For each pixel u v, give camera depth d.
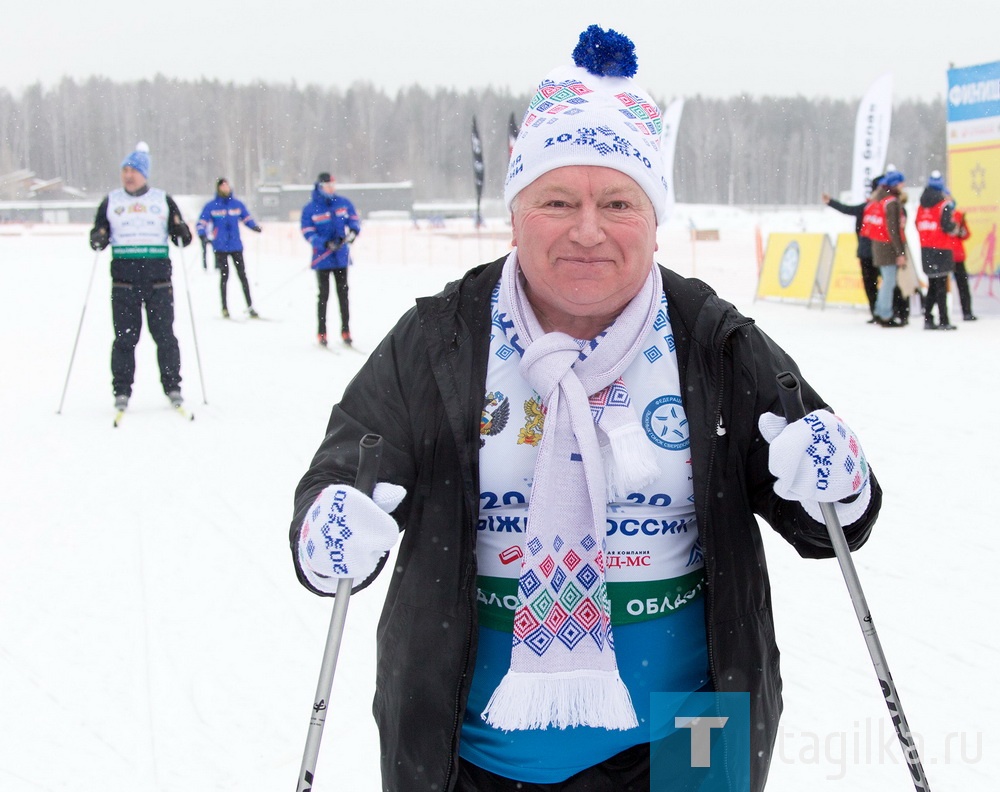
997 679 3.18
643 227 1.62
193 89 98.88
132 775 2.80
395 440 1.71
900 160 93.69
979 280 12.52
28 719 3.09
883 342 10.07
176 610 3.89
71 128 97.75
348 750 2.92
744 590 1.65
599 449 1.62
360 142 101.00
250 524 4.89
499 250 34.00
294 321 13.72
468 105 101.50
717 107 95.12
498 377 1.68
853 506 1.63
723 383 1.64
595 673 1.60
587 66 1.67
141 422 7.17
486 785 1.72
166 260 7.40
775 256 15.32
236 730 3.04
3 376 9.23
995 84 11.93
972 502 4.80
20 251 31.14
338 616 1.61
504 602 1.68
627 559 1.65
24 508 5.15
